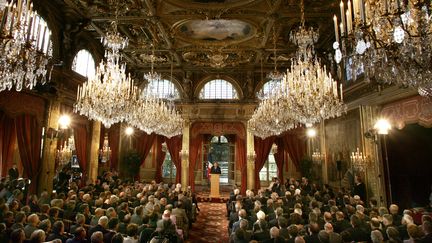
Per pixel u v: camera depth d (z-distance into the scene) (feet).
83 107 25.63
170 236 17.94
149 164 66.18
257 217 22.74
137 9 33.68
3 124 30.55
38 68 17.97
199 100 58.54
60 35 35.53
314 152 54.29
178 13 34.45
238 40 43.32
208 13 34.22
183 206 34.55
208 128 59.31
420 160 34.37
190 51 47.75
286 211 28.12
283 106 28.27
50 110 34.42
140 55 50.37
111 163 54.65
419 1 13.84
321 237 17.20
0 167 31.60
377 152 34.19
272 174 67.46
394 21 14.07
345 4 30.48
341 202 33.24
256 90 58.54
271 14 33.58
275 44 42.29
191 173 58.39
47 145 33.91
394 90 29.99
